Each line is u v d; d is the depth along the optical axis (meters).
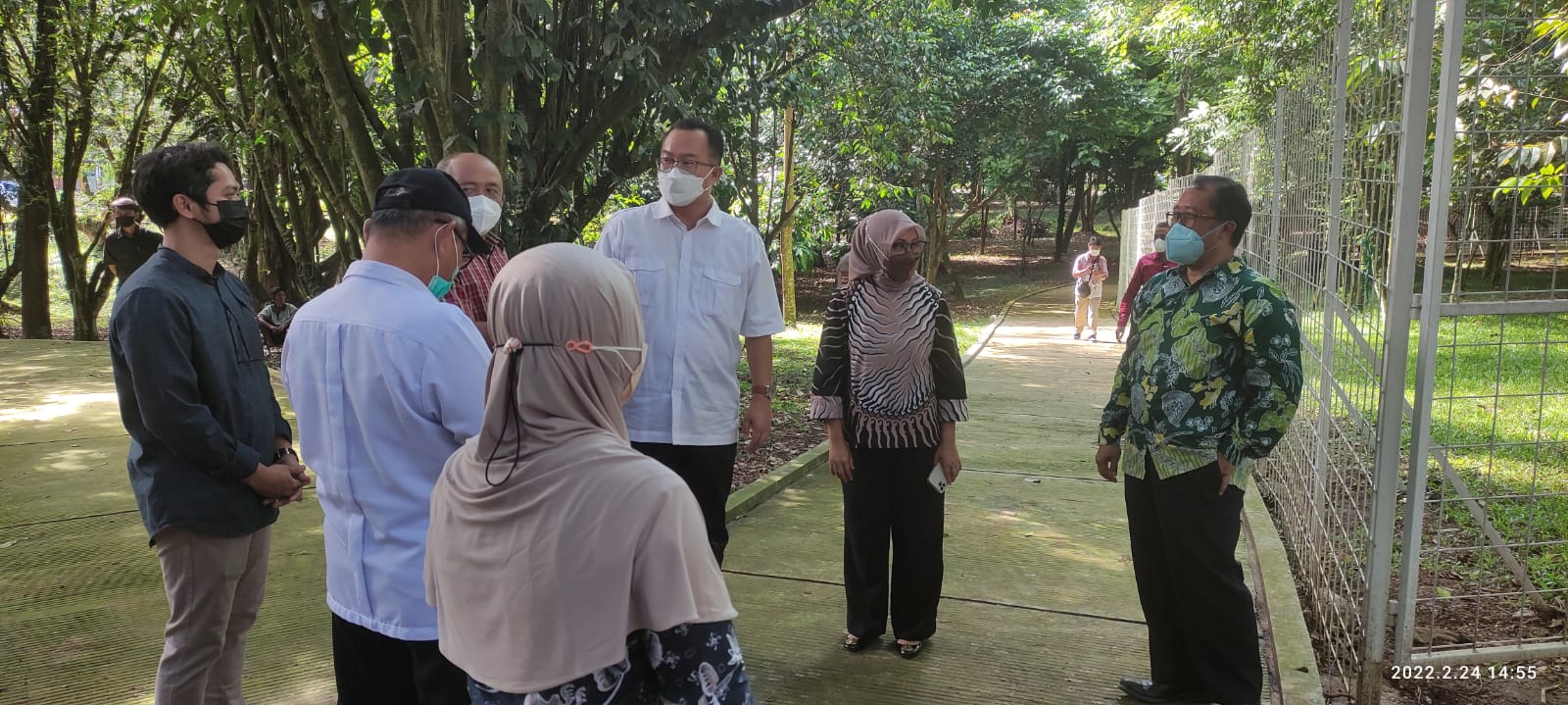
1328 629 3.75
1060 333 15.23
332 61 4.93
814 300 21.58
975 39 18.33
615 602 1.30
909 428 3.44
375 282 2.01
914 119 13.84
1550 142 3.40
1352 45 4.02
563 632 1.31
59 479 6.03
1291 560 4.82
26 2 13.55
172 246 2.50
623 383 1.42
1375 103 3.41
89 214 18.20
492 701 1.39
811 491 5.90
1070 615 4.00
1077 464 6.64
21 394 8.73
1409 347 3.44
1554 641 3.45
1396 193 2.95
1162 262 9.31
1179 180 12.32
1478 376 8.55
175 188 2.43
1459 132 3.04
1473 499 3.26
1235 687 3.05
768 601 4.16
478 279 3.12
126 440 7.01
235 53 7.57
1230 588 2.99
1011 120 19.67
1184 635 3.11
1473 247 3.58
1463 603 3.99
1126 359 3.31
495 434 1.37
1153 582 3.20
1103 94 20.78
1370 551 3.10
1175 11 14.98
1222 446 2.94
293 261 13.79
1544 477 5.82
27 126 14.48
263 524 2.62
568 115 5.59
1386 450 3.03
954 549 4.82
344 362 1.99
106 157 17.06
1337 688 3.41
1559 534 4.84
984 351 12.95
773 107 8.31
